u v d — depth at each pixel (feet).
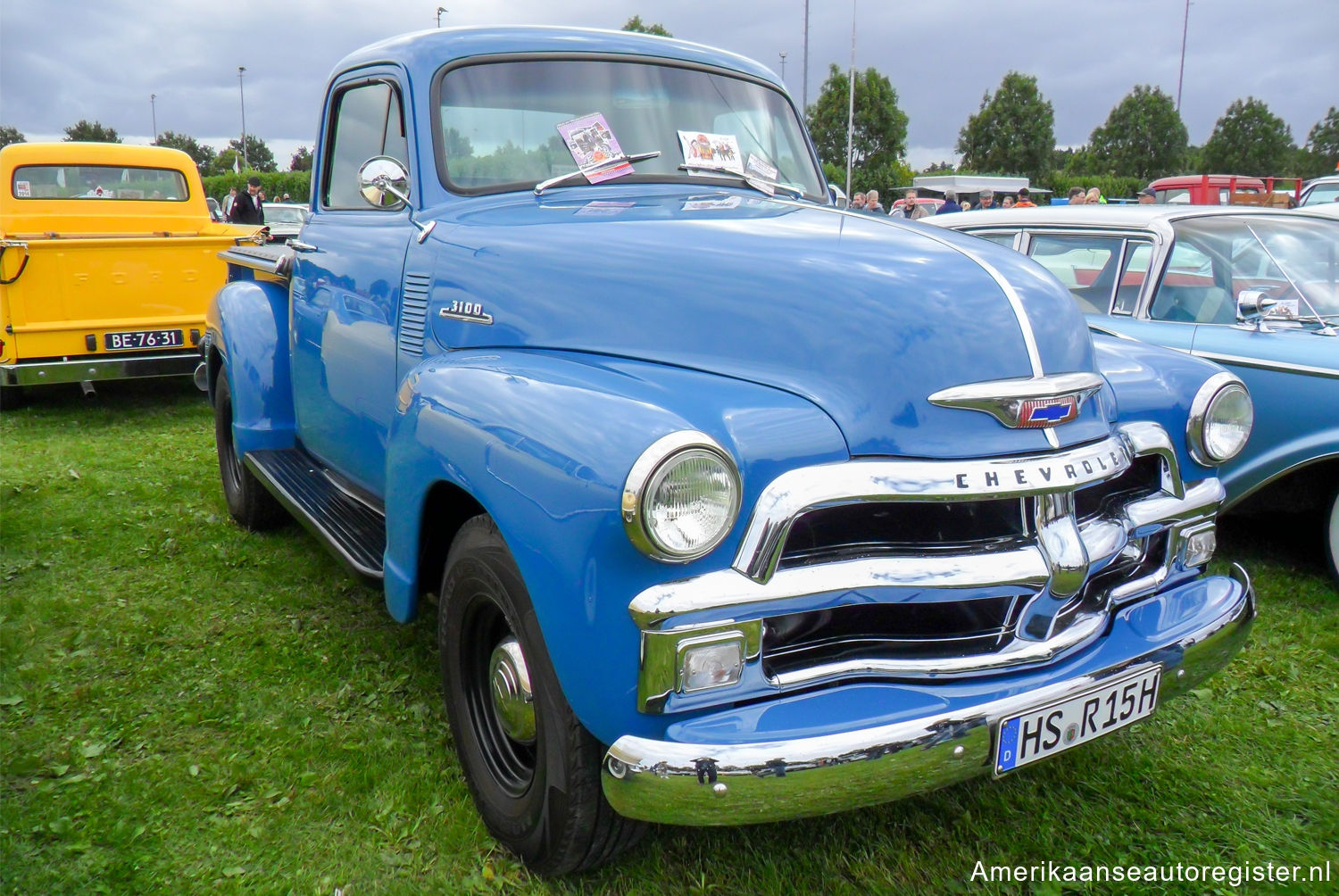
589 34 10.38
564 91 9.87
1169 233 13.94
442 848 7.42
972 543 6.16
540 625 6.06
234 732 9.09
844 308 6.46
